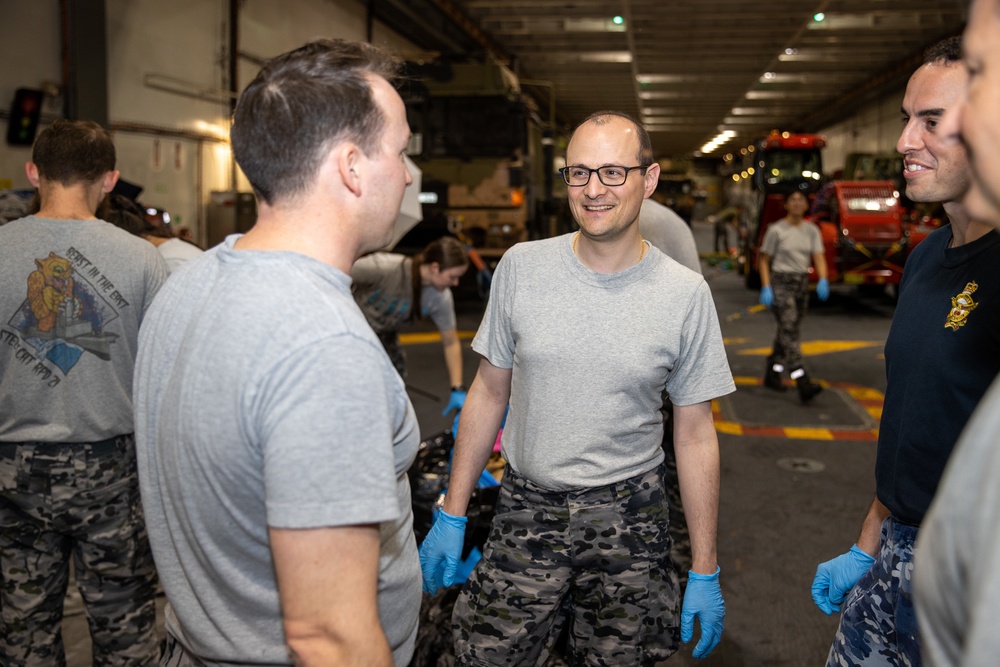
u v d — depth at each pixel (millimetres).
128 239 2316
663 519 1974
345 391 1036
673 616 1967
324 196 1158
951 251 1616
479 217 12766
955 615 686
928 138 1501
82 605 3199
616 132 1872
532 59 23094
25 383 2176
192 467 1098
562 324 1914
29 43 7996
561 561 1934
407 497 1331
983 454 672
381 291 3990
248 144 1153
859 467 5168
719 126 38875
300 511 1006
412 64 12625
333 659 1030
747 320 11898
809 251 6828
